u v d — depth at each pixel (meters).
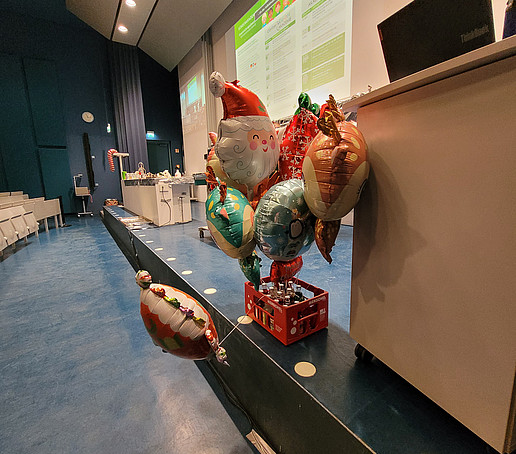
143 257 2.44
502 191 0.38
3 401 1.00
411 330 0.55
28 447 0.82
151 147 7.98
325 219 0.61
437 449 0.48
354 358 0.74
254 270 0.81
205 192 6.07
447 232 0.46
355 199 0.57
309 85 3.18
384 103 0.56
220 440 0.83
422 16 0.48
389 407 0.58
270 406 0.78
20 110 5.83
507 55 0.35
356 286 0.69
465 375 0.46
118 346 1.34
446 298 0.47
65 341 1.39
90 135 6.65
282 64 3.53
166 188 3.32
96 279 2.29
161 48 6.26
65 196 6.53
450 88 0.43
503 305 0.40
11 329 1.51
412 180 0.52
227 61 4.81
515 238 0.37
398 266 0.56
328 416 0.57
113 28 5.60
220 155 0.72
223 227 0.74
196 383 1.08
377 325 0.64
